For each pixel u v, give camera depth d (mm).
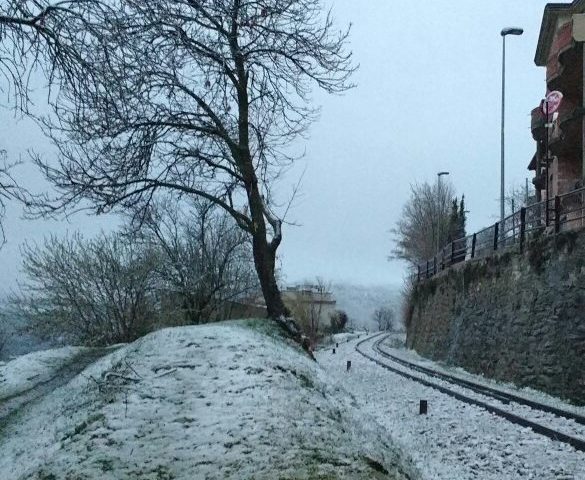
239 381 8273
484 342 22562
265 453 6039
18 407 12125
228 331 11570
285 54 15250
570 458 9047
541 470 8430
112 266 23266
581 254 16234
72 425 7859
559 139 29156
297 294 51062
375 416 13508
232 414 7094
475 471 8508
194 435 6551
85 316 23609
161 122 14977
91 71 7531
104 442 6516
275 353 10250
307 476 5539
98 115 12445
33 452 7582
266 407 7324
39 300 23359
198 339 10727
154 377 8695
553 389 16500
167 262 23844
